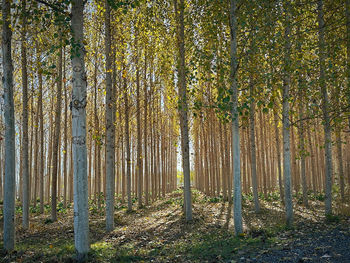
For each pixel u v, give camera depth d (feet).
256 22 25.95
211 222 34.76
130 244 24.29
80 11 18.33
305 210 39.99
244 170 63.21
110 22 34.81
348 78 29.43
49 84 47.85
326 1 31.01
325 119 31.86
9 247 20.21
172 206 54.44
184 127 37.40
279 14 26.55
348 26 29.22
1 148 69.36
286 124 29.58
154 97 57.82
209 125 68.74
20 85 48.26
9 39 21.01
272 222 31.96
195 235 27.27
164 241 25.11
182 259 18.12
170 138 85.46
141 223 36.55
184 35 36.11
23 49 32.73
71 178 63.98
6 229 20.29
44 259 18.42
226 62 23.52
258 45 24.75
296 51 27.02
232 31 25.71
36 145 53.16
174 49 37.78
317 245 18.52
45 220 39.22
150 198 74.33
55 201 38.68
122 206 57.16
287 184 28.84
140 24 39.60
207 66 24.72
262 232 25.12
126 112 48.32
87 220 17.79
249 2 25.38
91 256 17.98
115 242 25.39
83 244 17.47
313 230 24.48
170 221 36.81
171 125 83.20
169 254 19.74
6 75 20.81
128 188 48.96
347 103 29.71
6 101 20.71
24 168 33.86
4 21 20.83
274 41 25.61
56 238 27.17
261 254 17.34
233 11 25.55
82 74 18.03
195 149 89.86
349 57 30.01
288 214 28.32
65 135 53.31
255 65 25.54
